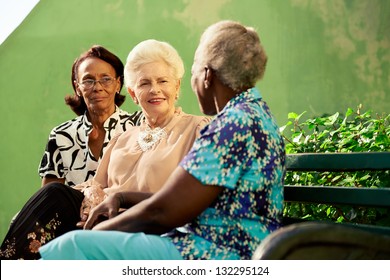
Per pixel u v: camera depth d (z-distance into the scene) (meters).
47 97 6.54
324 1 6.38
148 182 3.13
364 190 2.62
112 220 2.52
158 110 3.27
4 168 6.62
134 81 3.32
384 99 6.38
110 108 3.94
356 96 6.36
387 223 3.36
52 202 3.19
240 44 2.55
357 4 6.39
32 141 6.57
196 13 6.43
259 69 2.58
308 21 6.38
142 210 2.44
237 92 2.57
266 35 6.42
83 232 2.44
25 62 6.54
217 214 2.43
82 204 3.26
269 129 2.48
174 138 3.20
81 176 3.95
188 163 2.38
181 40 6.44
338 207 3.52
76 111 4.09
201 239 2.44
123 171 3.27
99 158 3.90
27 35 6.52
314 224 2.09
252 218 2.42
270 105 6.41
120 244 2.40
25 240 3.11
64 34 6.50
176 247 2.43
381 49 6.39
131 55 3.33
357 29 6.39
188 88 6.45
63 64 6.51
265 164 2.43
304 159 2.95
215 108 2.65
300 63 6.38
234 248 2.41
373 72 6.39
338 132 3.89
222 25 2.60
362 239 2.09
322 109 6.34
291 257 2.05
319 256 2.07
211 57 2.57
